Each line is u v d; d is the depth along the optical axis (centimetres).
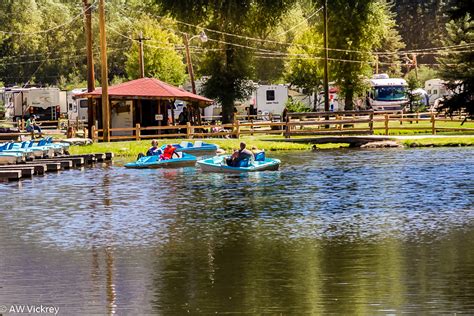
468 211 7419
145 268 5466
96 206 8162
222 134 16500
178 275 5278
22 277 5281
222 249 6003
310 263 5519
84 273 5356
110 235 6594
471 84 15900
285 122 17025
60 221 7306
